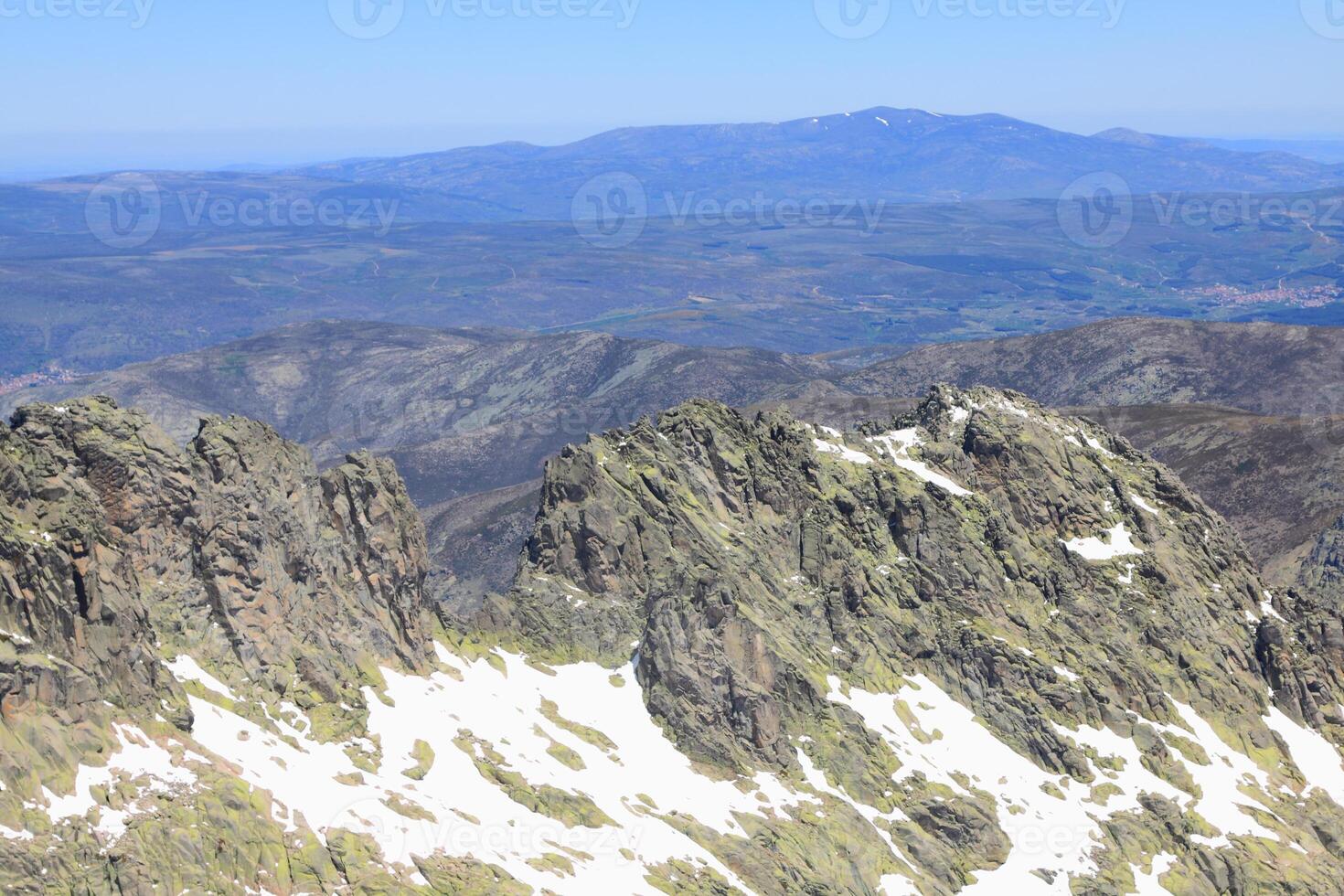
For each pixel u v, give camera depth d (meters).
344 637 113.12
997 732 144.25
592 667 131.75
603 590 138.38
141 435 102.38
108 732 84.75
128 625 89.75
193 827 82.00
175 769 85.81
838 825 122.38
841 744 132.25
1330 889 137.50
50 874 74.00
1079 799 138.50
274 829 86.75
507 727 116.44
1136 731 148.88
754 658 133.25
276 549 110.81
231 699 97.81
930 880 122.31
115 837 78.19
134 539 98.94
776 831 117.31
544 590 136.75
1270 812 146.50
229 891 80.94
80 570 87.94
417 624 122.00
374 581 120.25
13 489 88.81
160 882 78.00
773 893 109.50
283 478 115.62
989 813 131.62
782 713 133.25
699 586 134.88
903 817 128.38
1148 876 131.75
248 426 113.62
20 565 85.44
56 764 79.94
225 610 102.25
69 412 99.31
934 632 151.75
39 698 82.12
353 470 123.19
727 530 150.00
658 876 102.94
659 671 128.00
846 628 146.62
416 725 109.56
